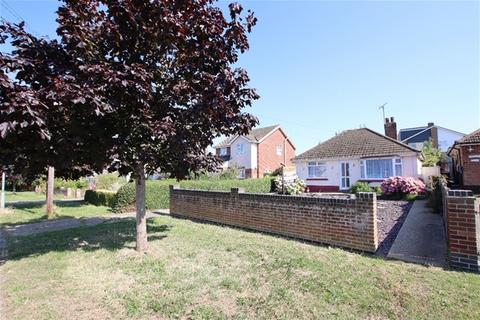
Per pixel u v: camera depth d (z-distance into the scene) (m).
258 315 3.16
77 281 4.31
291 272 4.43
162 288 3.96
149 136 5.26
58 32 4.68
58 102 4.14
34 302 3.61
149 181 14.78
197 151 6.24
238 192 8.56
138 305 3.46
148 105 4.98
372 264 4.75
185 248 6.04
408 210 10.98
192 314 3.21
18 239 7.70
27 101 3.69
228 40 5.63
